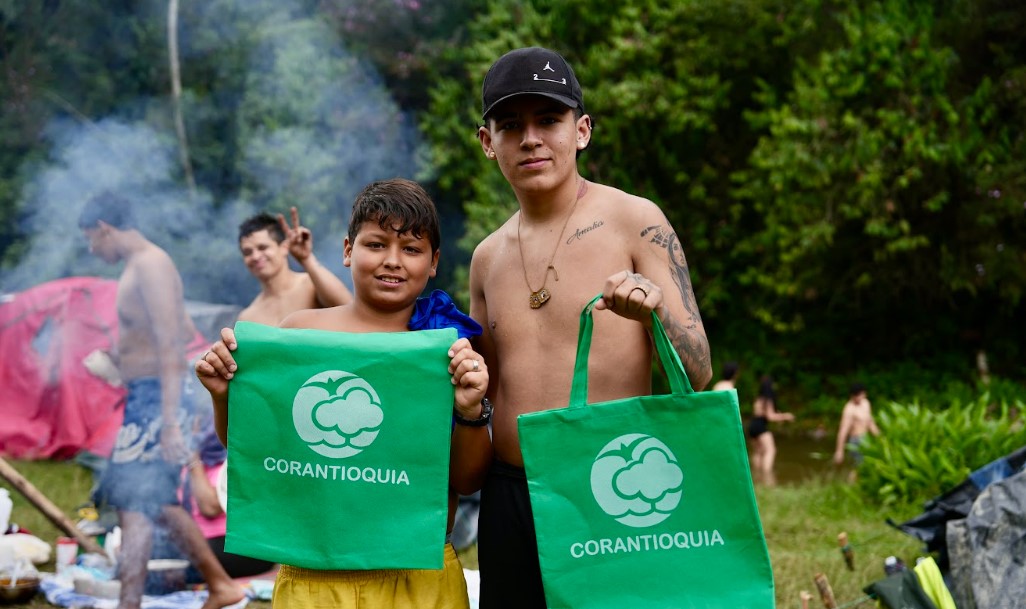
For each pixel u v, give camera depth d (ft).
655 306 8.05
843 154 42.83
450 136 48.93
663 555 8.09
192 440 18.54
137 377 16.08
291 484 8.73
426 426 8.68
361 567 8.61
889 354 55.11
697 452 8.07
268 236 17.58
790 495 28.99
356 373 8.70
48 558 20.04
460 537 21.12
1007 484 14.02
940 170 43.52
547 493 8.16
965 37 45.47
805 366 55.06
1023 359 52.54
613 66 46.52
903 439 27.84
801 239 44.24
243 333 8.86
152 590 17.83
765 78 49.24
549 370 9.27
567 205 9.52
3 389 31.50
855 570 19.44
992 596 13.53
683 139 49.83
